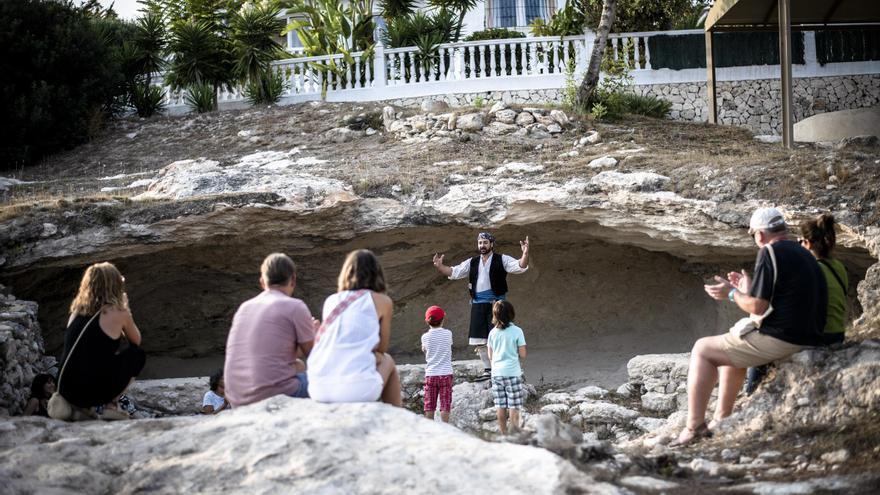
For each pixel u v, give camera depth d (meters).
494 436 6.78
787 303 6.30
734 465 5.53
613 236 13.20
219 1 23.86
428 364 10.49
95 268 6.57
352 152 16.59
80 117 19.78
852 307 12.08
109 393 6.44
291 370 5.70
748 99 20.86
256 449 4.64
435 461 4.39
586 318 15.32
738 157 13.56
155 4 24.16
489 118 17.03
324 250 13.73
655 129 17.58
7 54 19.56
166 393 11.47
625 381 12.91
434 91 20.61
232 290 14.65
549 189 12.92
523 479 4.19
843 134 18.73
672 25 22.39
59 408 6.32
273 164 15.77
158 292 14.42
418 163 14.98
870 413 5.86
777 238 6.56
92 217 12.26
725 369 6.76
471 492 4.08
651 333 14.91
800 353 6.48
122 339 6.58
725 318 13.72
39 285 12.96
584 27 21.23
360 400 5.29
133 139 19.78
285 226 12.93
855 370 6.16
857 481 4.75
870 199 10.95
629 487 4.80
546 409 11.37
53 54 19.61
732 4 17.48
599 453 5.43
